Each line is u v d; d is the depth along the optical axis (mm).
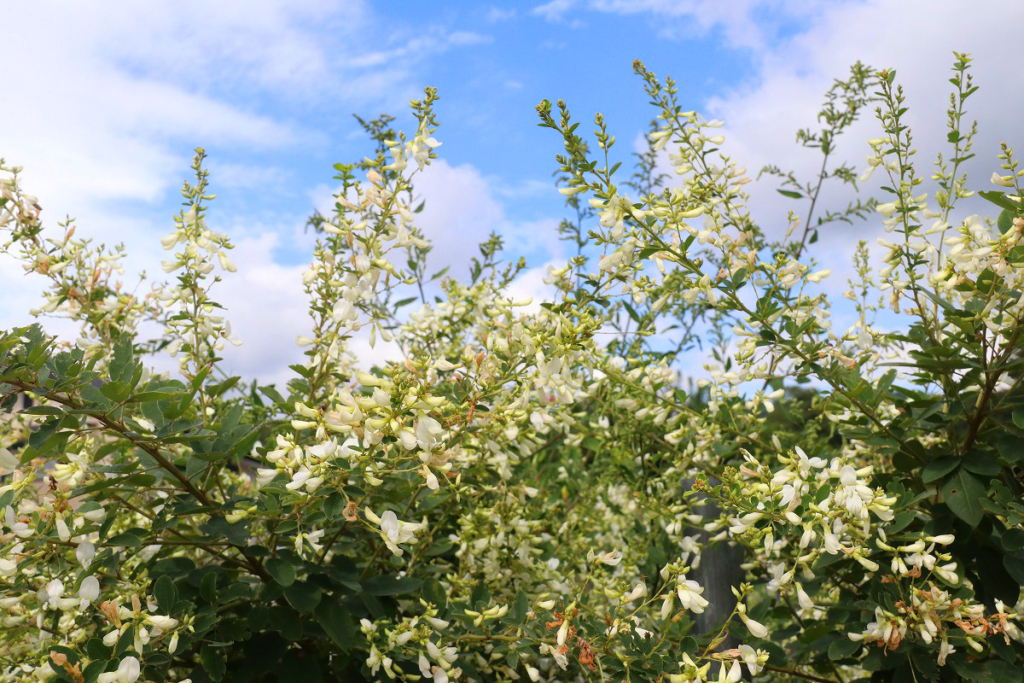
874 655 2270
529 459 3441
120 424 1946
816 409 2934
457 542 2615
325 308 2535
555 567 2666
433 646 1972
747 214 2492
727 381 2691
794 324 2355
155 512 2516
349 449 1901
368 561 2553
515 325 2035
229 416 2262
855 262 2910
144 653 1814
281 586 2148
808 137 4020
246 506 2158
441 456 1873
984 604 2275
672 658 2047
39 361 1812
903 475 2545
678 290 2920
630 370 2988
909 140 2389
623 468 3141
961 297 2496
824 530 2064
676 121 2525
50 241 2752
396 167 2092
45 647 2154
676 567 2006
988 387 2248
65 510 1891
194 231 2537
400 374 1764
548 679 2539
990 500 2268
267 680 2283
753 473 2148
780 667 2646
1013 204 2010
